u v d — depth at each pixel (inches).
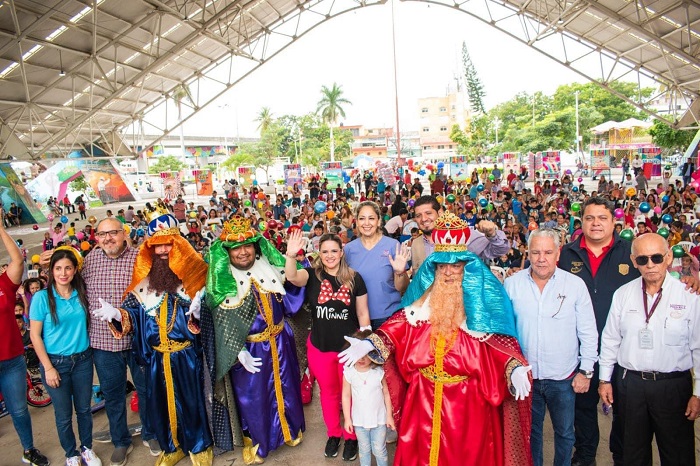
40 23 542.9
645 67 944.9
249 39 933.2
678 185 810.8
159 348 154.3
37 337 148.9
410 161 1454.2
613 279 139.2
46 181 1277.1
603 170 1475.1
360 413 139.6
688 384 120.0
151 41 681.0
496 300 124.5
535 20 951.0
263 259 162.4
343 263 156.3
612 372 132.3
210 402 167.3
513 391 120.6
